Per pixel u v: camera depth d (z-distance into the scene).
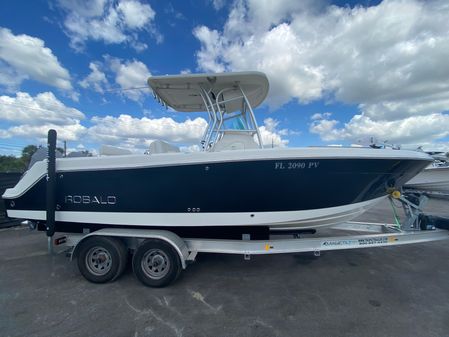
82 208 3.03
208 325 2.17
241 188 2.80
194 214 2.89
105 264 2.97
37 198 3.15
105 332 2.07
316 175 2.79
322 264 3.53
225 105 3.91
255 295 2.67
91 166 2.98
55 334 2.05
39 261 3.67
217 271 3.30
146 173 2.88
